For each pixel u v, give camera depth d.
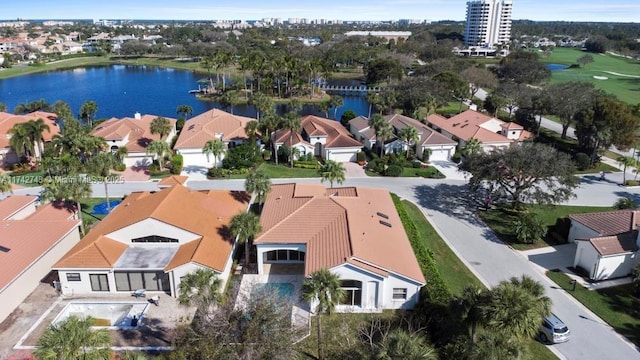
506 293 27.67
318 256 39.25
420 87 114.88
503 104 113.12
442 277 42.53
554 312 38.03
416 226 53.12
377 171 73.50
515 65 157.12
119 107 132.62
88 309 38.06
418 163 75.44
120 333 34.66
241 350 27.55
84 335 23.70
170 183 57.62
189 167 74.56
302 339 34.16
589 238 45.34
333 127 85.00
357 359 28.22
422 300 37.00
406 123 88.06
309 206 46.75
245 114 126.69
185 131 83.75
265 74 152.50
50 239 43.66
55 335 23.52
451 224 54.53
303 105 140.12
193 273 36.00
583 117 80.25
